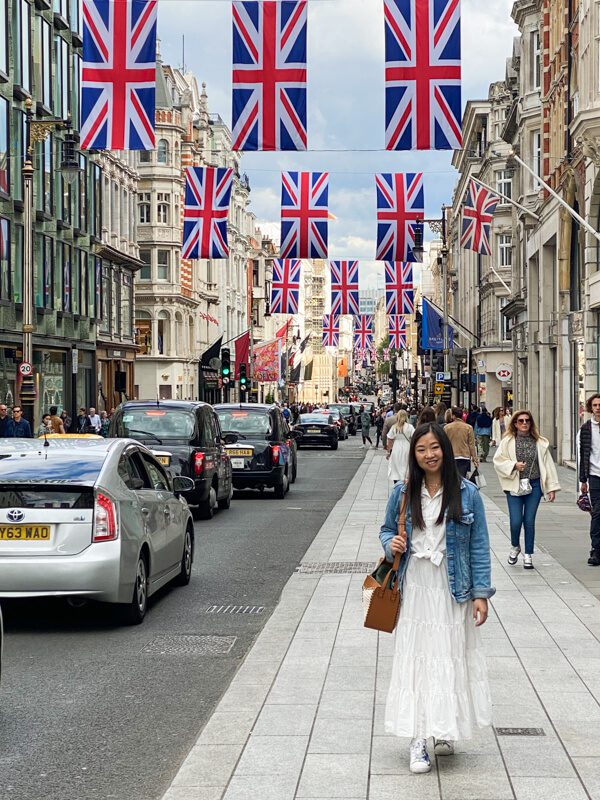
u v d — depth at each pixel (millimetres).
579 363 32438
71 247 49188
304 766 6191
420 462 6199
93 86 20125
